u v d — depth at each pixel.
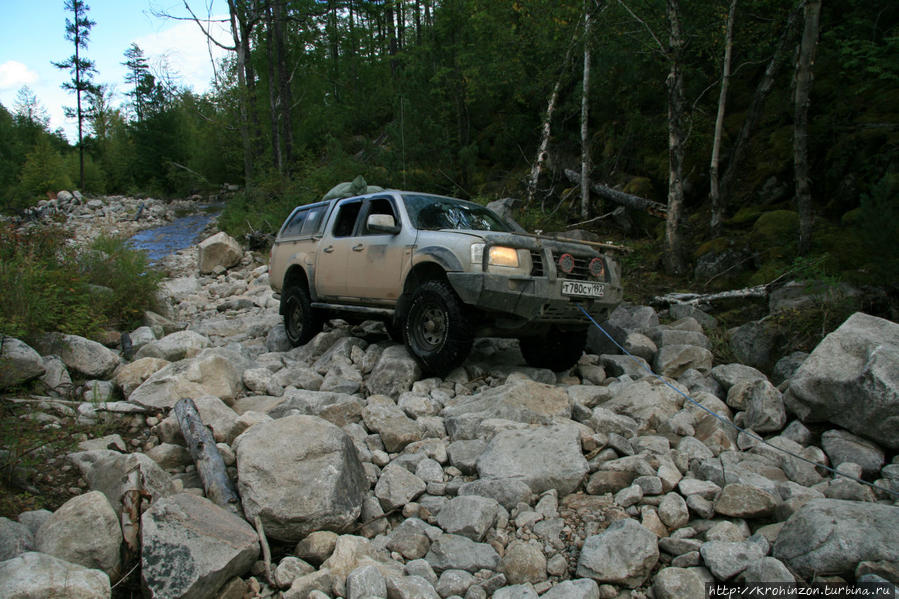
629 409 5.20
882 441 4.43
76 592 2.45
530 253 5.69
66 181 39.84
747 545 3.10
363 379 6.30
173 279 15.45
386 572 2.96
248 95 27.09
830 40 11.84
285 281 8.16
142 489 3.29
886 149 9.29
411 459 4.32
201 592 2.71
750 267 9.52
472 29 17.94
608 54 13.89
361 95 35.38
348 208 7.56
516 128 18.30
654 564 3.11
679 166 10.25
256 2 27.61
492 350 7.46
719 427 4.89
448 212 6.82
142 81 44.62
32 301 6.06
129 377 5.59
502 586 3.06
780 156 11.19
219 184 40.22
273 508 3.28
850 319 5.31
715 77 14.12
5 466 3.69
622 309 8.38
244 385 5.88
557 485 3.92
